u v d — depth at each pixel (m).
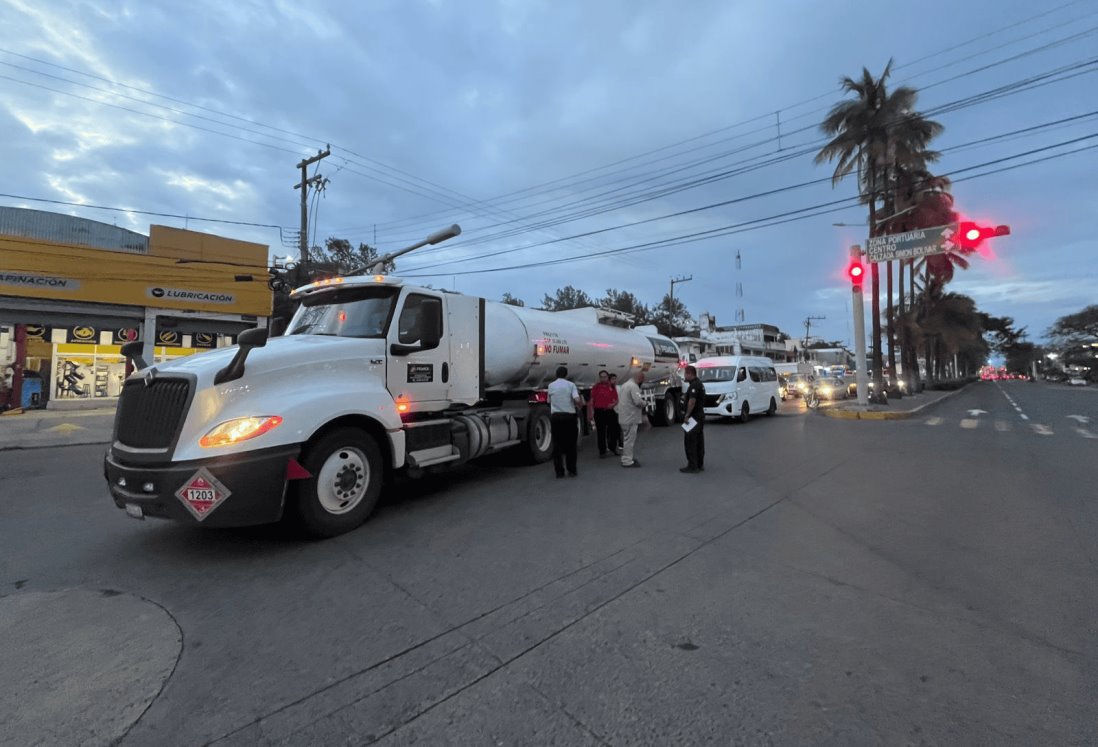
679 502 6.86
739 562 4.79
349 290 7.01
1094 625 3.62
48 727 2.59
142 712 2.71
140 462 4.79
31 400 19.28
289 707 2.76
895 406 22.62
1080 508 6.57
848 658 3.21
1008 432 14.36
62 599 4.04
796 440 12.90
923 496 7.19
